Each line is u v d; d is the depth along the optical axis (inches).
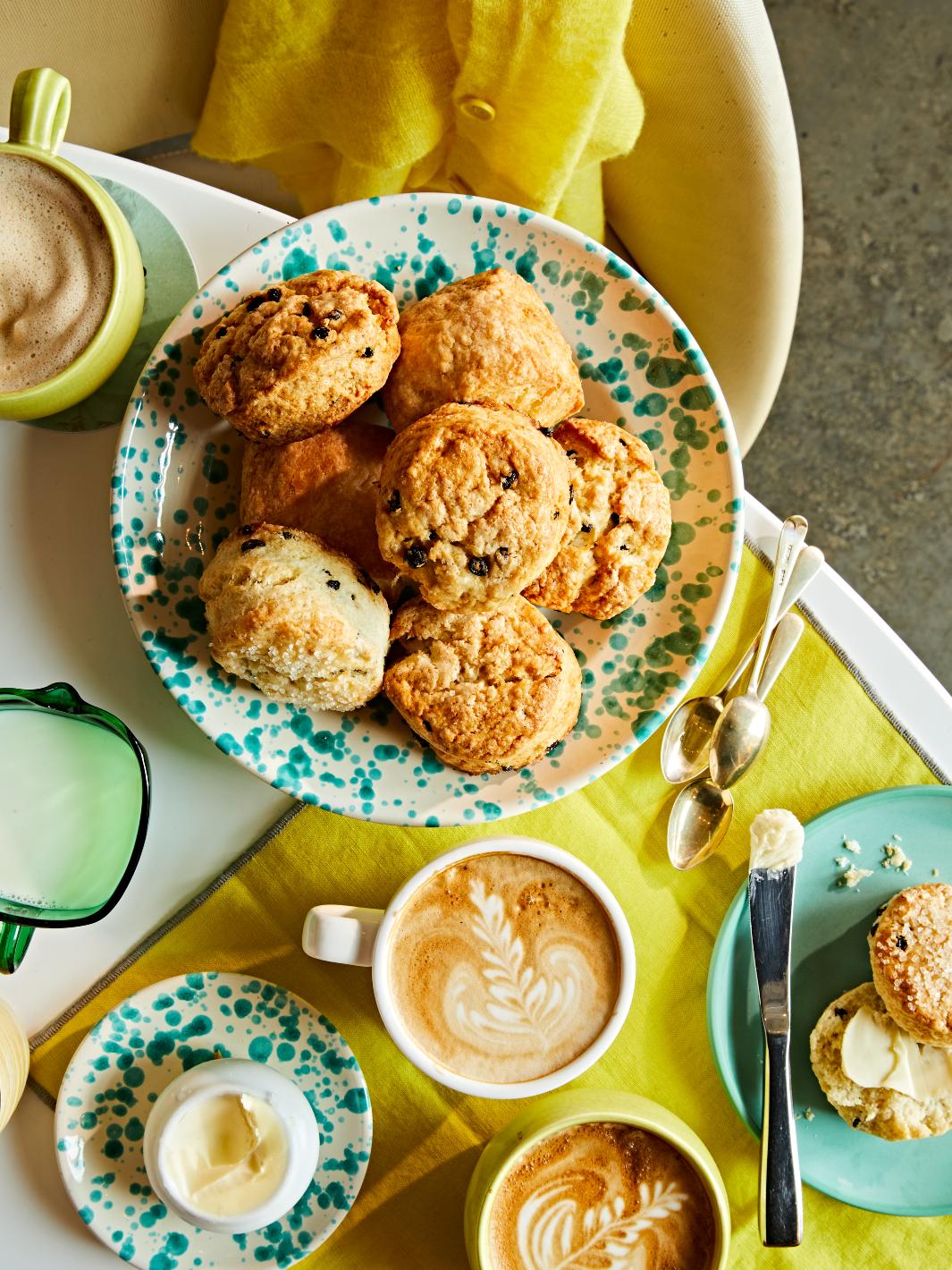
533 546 27.2
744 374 33.7
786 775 30.2
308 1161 28.3
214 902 29.6
